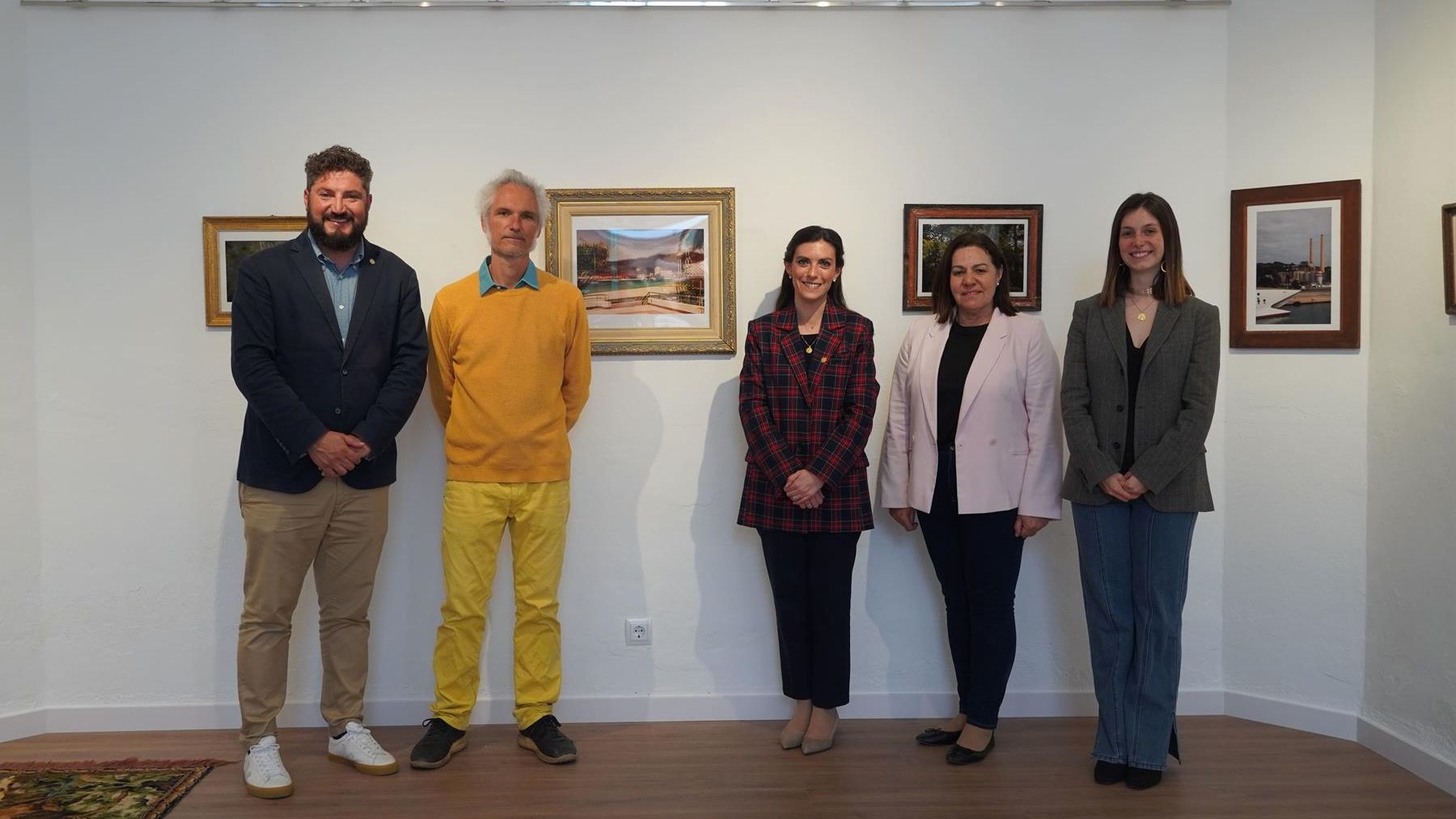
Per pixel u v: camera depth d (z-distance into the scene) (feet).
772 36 10.77
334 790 9.12
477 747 10.19
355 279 9.37
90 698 10.65
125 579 10.64
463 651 9.89
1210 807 8.68
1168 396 8.93
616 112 10.75
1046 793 8.99
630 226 10.74
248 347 8.91
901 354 10.22
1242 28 10.66
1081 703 11.02
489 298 9.70
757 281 10.88
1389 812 8.57
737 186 10.82
